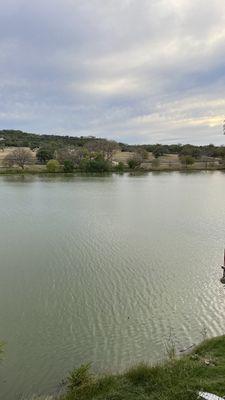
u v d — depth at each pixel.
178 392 10.79
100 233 36.78
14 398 12.80
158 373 12.16
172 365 12.75
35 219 44.53
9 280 23.53
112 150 143.88
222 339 14.99
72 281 23.44
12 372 14.34
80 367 13.81
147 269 25.83
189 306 20.14
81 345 16.30
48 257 28.52
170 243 32.94
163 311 19.55
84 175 112.38
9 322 18.19
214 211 49.50
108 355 15.52
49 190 75.81
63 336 17.03
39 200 61.53
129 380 12.05
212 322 18.41
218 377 11.53
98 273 24.94
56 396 12.44
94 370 14.40
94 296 21.23
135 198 62.97
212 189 75.31
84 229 38.69
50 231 37.75
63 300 20.66
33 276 24.27
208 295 21.52
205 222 42.22
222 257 28.69
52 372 14.32
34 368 14.59
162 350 15.87
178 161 144.62
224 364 12.53
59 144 196.75
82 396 11.57
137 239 34.38
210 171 124.69
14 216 46.72
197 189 75.50
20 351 15.78
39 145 199.25
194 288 22.52
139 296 21.33
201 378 11.53
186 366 12.41
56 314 19.06
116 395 11.16
